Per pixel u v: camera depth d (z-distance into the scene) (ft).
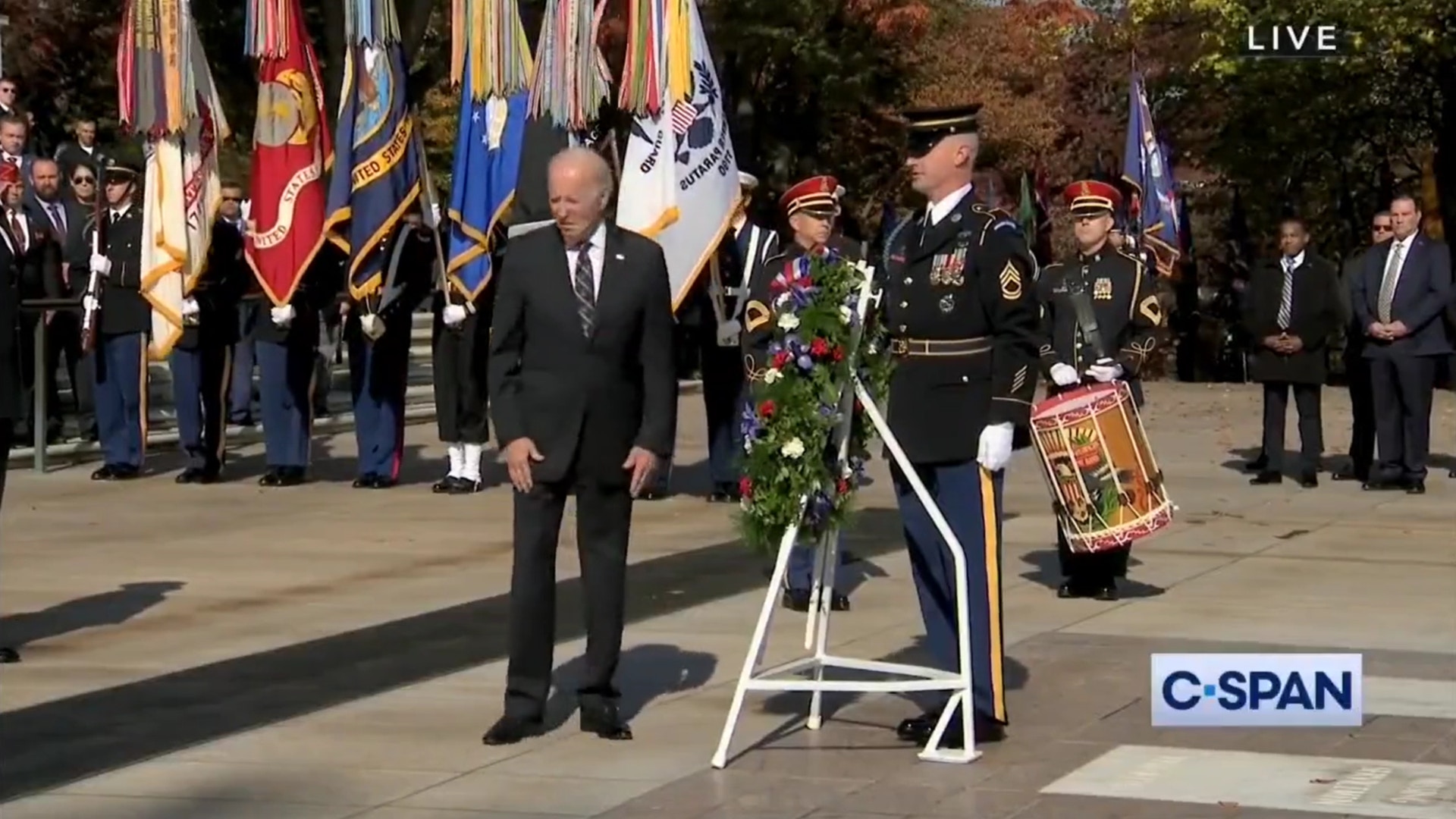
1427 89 110.01
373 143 56.65
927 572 29.78
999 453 28.55
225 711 32.09
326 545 49.34
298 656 36.40
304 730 30.83
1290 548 49.14
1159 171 91.71
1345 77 107.96
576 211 29.43
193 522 53.26
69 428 70.38
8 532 51.47
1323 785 27.22
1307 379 61.72
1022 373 28.60
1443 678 34.24
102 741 30.17
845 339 28.91
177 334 58.80
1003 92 132.05
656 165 51.67
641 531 51.65
